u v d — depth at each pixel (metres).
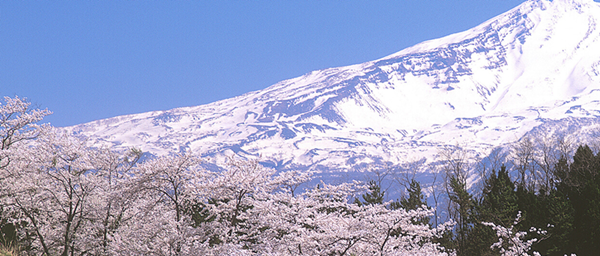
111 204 22.83
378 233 19.28
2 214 23.92
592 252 25.52
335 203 21.11
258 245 19.61
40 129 25.97
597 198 26.81
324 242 18.69
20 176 23.72
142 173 21.84
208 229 20.00
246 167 22.27
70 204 23.25
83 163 23.95
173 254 18.97
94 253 23.03
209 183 21.31
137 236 19.89
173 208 23.00
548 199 29.02
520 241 22.77
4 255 18.05
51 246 23.53
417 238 20.19
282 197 20.59
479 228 29.80
